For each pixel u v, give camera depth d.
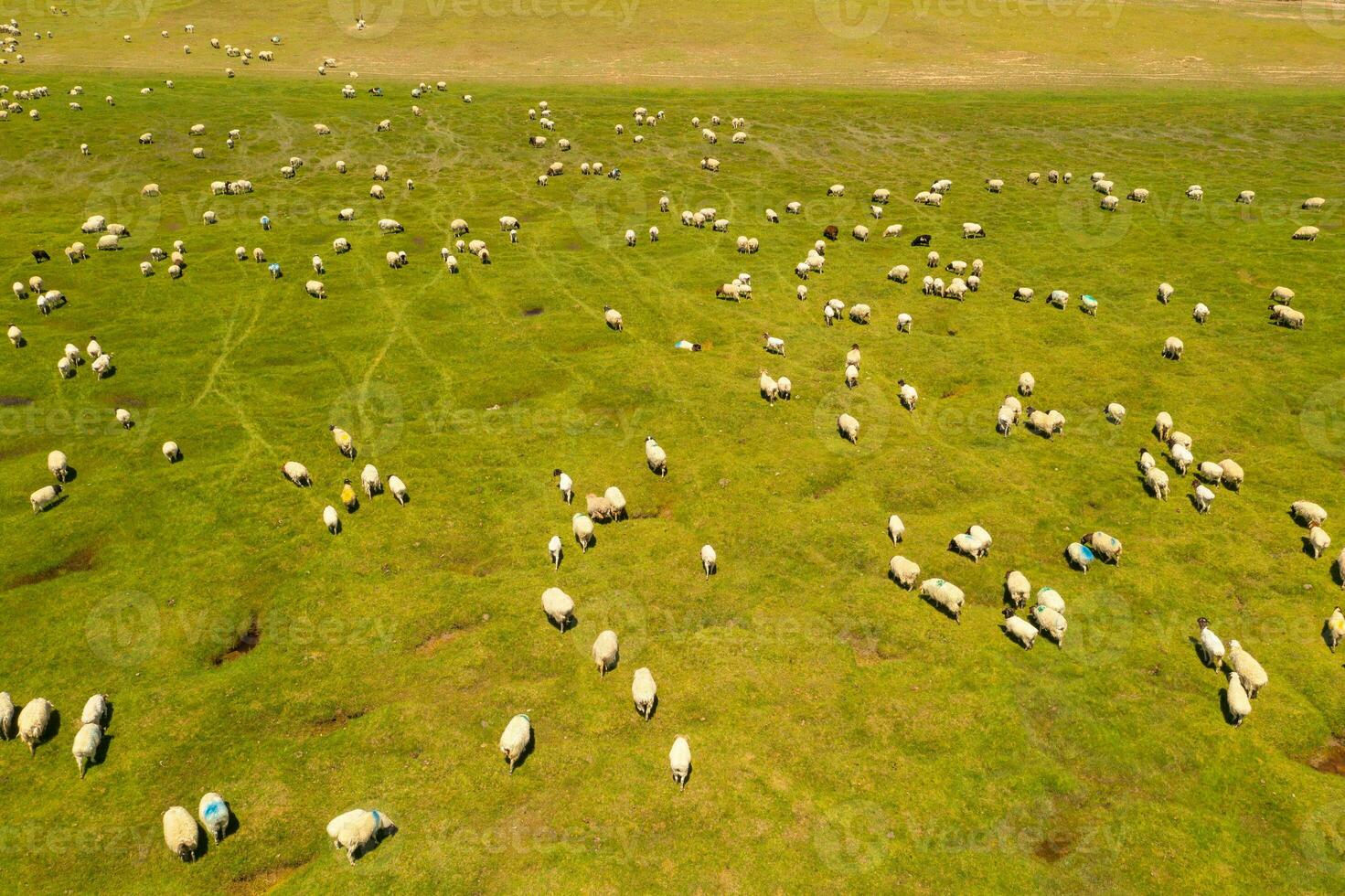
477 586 22.95
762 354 36.62
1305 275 42.97
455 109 78.12
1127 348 36.53
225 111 72.38
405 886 15.20
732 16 115.81
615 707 19.14
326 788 17.20
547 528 25.36
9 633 21.17
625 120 76.81
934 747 18.05
